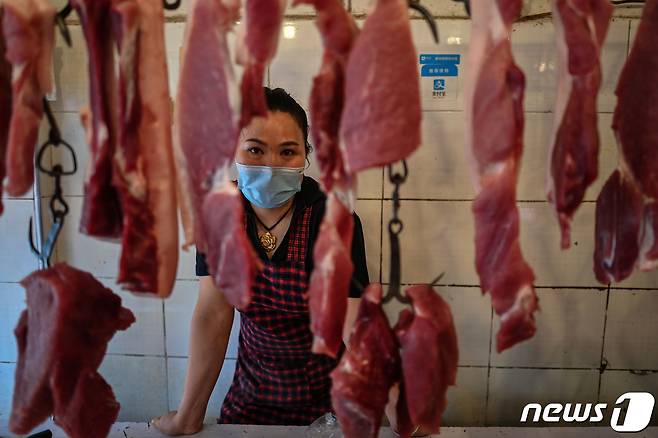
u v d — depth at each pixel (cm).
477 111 94
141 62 91
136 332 199
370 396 99
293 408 168
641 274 187
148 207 93
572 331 192
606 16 96
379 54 88
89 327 99
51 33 95
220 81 91
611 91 175
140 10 90
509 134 92
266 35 91
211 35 91
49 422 140
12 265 193
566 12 94
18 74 90
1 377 203
